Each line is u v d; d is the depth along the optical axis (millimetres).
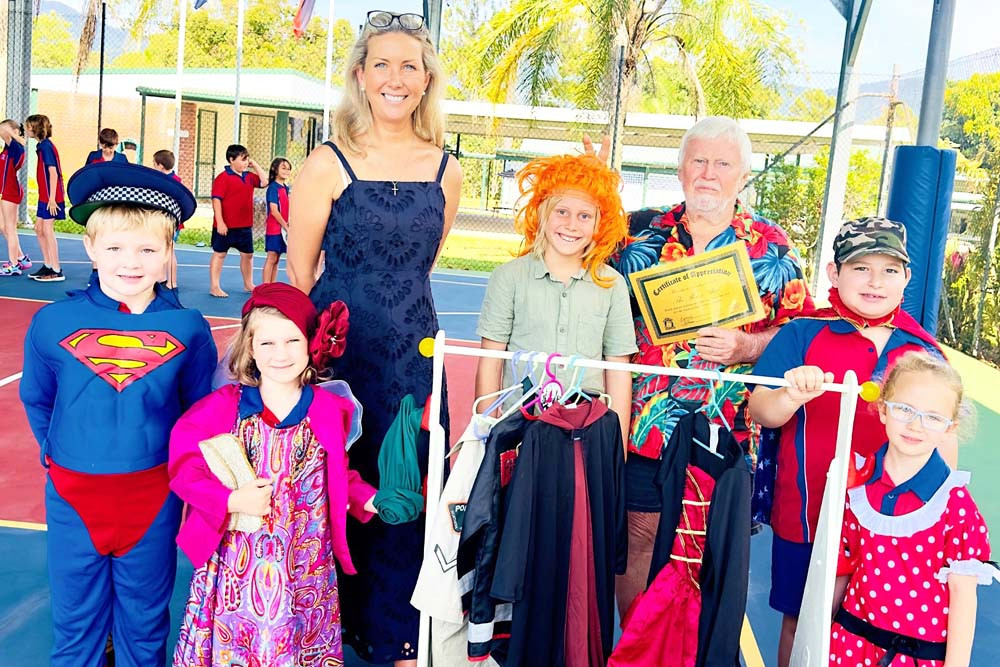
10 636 3357
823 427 2814
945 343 12672
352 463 3062
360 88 2967
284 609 2650
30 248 15109
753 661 3586
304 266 3098
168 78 27656
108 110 27547
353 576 3107
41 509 4566
